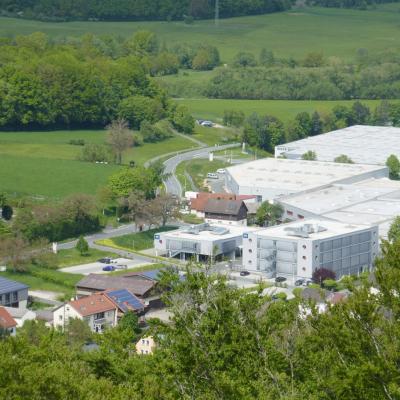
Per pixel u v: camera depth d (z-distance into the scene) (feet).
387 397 196.13
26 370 227.20
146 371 244.22
